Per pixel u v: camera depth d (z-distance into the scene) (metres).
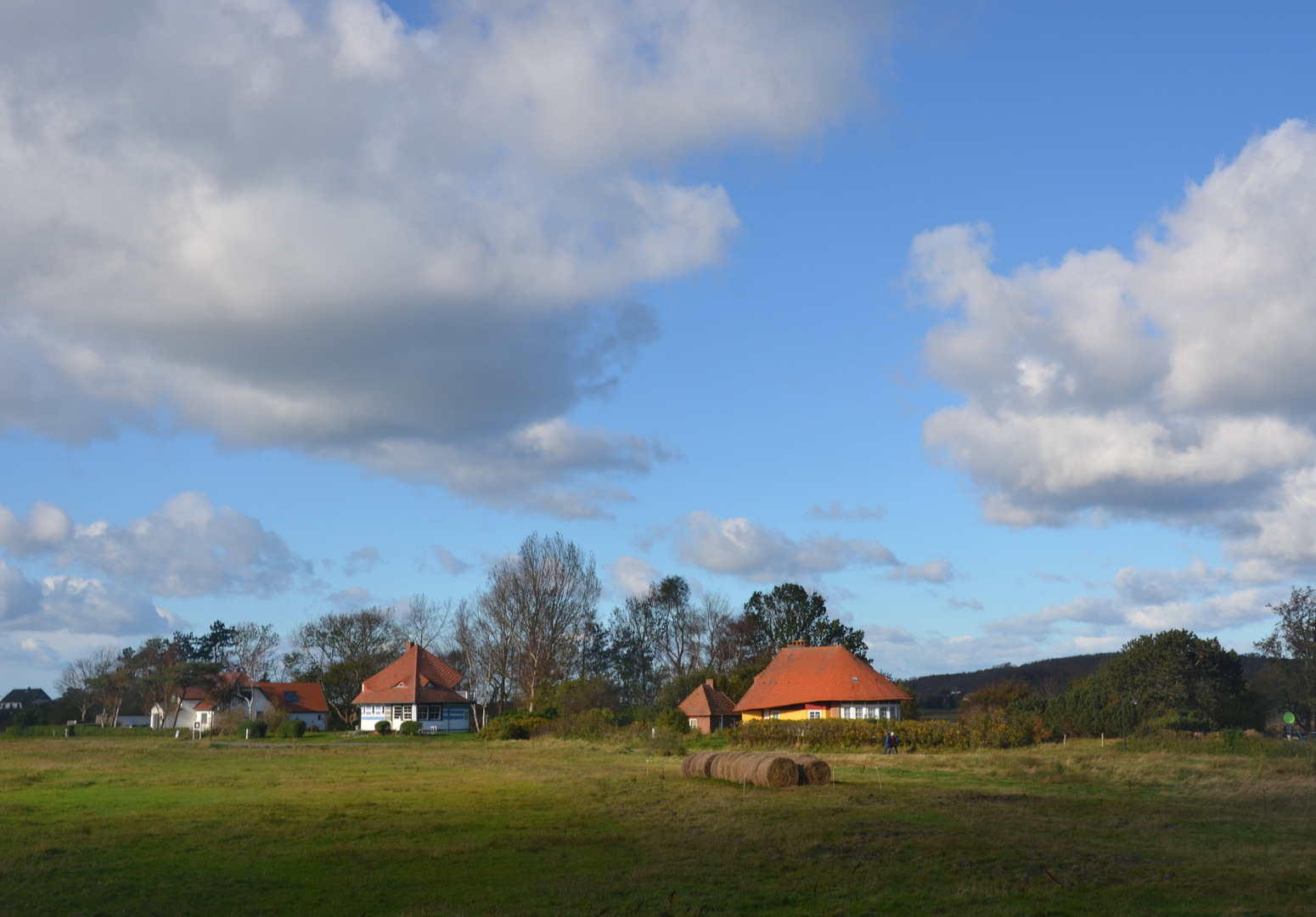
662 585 107.62
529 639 77.88
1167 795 27.72
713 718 72.00
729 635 100.88
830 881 15.50
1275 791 28.19
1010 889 14.94
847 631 94.25
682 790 28.44
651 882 15.50
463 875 16.05
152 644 119.12
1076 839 19.55
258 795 27.58
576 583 80.94
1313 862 17.17
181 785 30.55
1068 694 61.41
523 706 77.62
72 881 15.50
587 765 39.22
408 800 26.09
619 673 101.62
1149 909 13.66
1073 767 35.94
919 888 15.07
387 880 15.61
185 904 14.02
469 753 48.06
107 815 22.95
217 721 76.88
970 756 42.41
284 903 14.09
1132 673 59.94
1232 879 15.59
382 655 98.75
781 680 67.94
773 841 19.20
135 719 121.69
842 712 63.22
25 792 28.52
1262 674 66.00
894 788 29.36
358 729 89.00
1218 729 57.53
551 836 19.73
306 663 106.31
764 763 29.45
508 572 79.94
